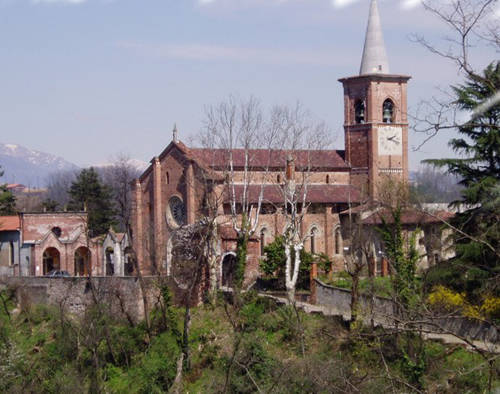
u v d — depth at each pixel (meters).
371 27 87.81
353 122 88.25
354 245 64.75
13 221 94.94
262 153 81.81
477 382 32.94
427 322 25.11
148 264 80.62
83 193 114.44
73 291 69.62
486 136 37.66
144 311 61.59
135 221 85.12
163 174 82.25
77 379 54.31
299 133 73.19
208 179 73.69
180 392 49.31
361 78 87.12
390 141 87.50
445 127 23.62
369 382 33.88
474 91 26.72
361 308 42.22
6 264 93.75
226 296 63.69
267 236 80.06
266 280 69.50
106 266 90.12
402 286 38.44
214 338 55.47
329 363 38.16
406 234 60.09
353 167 87.88
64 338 59.75
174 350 55.00
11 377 56.56
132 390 52.84
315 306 58.19
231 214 73.25
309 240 82.81
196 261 61.94
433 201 51.16
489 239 30.69
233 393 45.00
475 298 38.91
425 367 36.88
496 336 37.47
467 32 22.69
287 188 73.38
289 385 40.66
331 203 83.00
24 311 69.50
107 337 57.25
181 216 79.88
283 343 49.97
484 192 39.31
